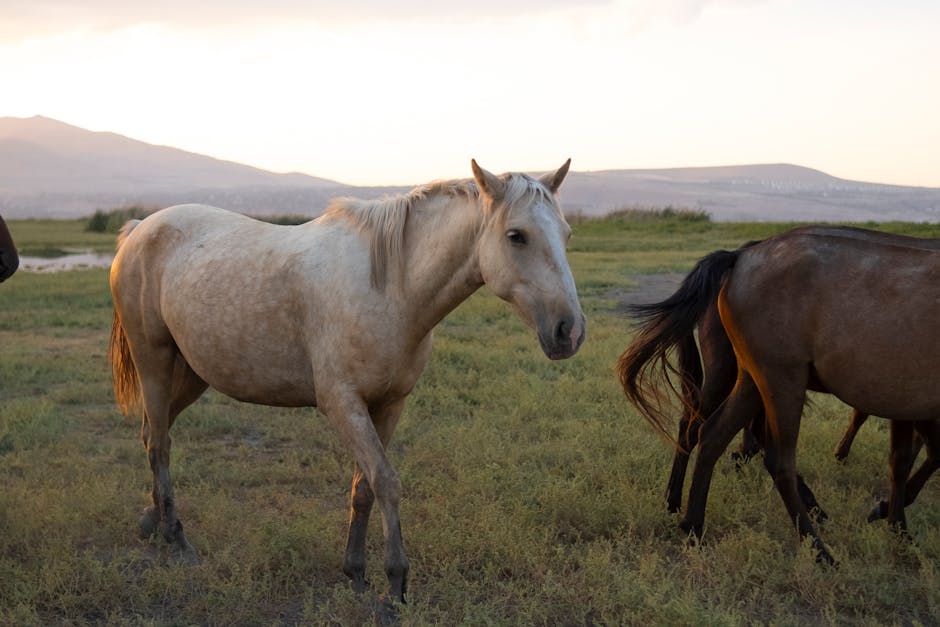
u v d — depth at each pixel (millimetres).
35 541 4105
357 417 3418
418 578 3822
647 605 3449
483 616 3314
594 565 3775
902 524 4383
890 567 3951
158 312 4148
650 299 13836
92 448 5926
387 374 3469
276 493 5020
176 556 4090
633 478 5180
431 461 5582
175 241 4121
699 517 4398
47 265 23688
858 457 5637
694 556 3980
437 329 11062
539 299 3068
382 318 3406
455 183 3434
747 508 4633
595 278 16266
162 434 4281
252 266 3707
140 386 4660
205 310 3770
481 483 4891
